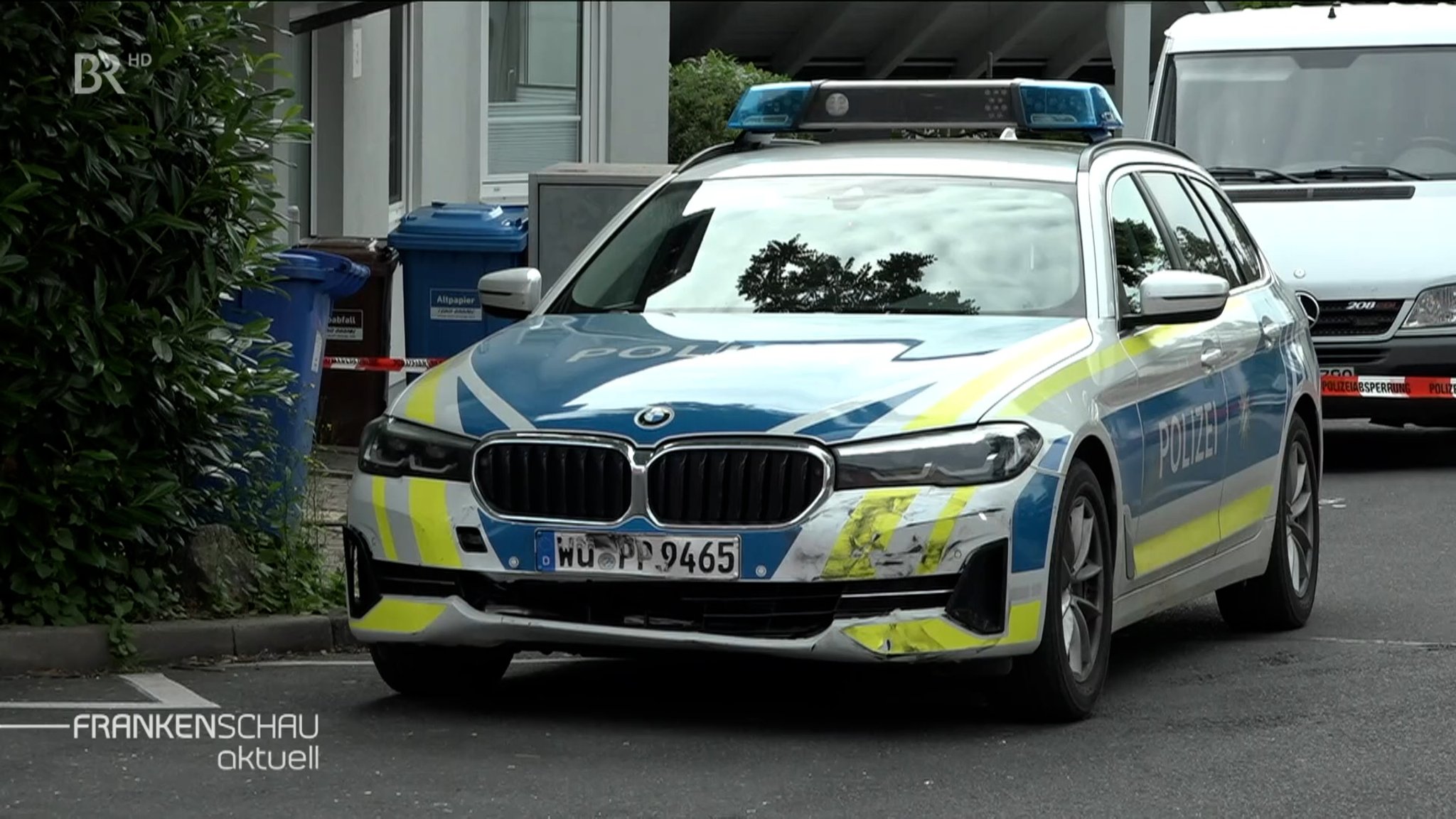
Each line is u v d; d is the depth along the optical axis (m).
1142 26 44.00
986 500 10.10
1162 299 11.63
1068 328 11.26
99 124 12.35
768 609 10.09
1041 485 10.29
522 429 10.32
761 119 13.30
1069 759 10.01
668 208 12.55
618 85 32.28
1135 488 11.37
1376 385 21.48
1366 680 11.95
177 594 13.10
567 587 10.27
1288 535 13.71
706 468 10.09
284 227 13.54
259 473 14.09
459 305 20.67
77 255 12.44
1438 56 22.67
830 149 12.86
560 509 10.23
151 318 12.74
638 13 32.31
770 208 12.31
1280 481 13.51
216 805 9.06
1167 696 11.54
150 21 12.60
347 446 21.00
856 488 10.01
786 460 10.04
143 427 12.95
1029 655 10.42
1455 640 13.35
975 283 11.64
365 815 8.91
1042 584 10.31
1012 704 10.64
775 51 48.09
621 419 10.22
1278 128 22.66
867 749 10.18
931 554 9.98
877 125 13.26
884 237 11.96
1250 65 22.95
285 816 8.90
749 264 11.94
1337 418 22.06
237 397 13.43
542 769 9.73
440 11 28.69
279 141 13.84
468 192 29.89
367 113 25.95
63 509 12.57
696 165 13.01
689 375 10.49
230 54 13.23
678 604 10.16
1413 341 21.39
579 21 31.98
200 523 13.70
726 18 45.66
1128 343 11.62
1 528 12.50
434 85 28.64
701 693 11.53
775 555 9.98
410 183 28.42
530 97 31.45
